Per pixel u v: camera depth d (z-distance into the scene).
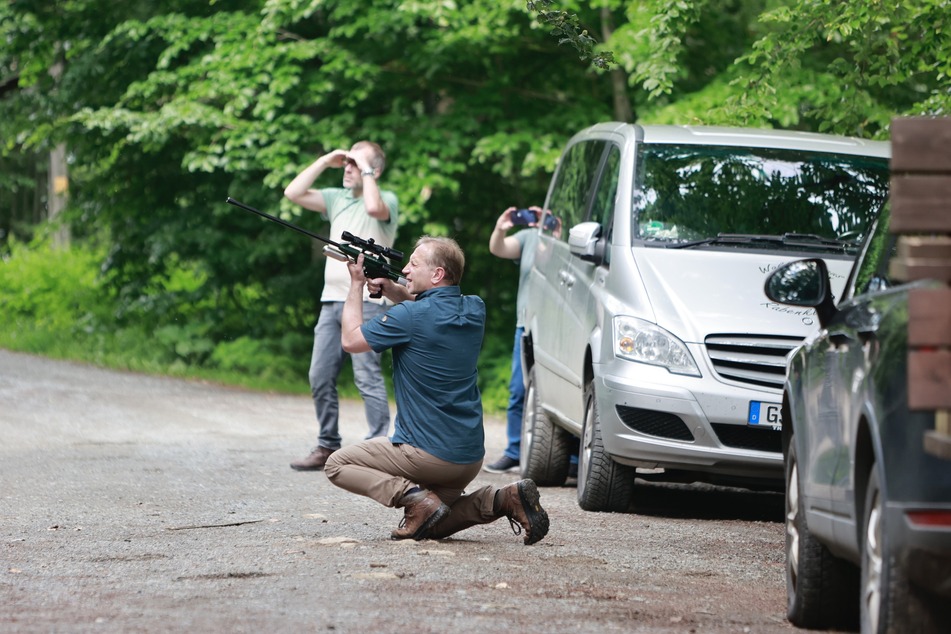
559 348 15.87
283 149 28.62
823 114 18.67
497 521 13.11
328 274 16.95
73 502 13.96
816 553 8.30
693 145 15.35
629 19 26.28
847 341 7.70
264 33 29.28
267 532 11.98
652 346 13.45
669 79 18.97
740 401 13.14
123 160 34.12
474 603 8.85
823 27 17.97
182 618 8.20
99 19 33.31
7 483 15.41
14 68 35.59
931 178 5.95
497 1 27.27
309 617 8.25
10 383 28.17
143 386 29.00
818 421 8.19
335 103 30.91
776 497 16.81
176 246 33.28
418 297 11.70
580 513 14.00
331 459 11.55
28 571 9.98
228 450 19.19
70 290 40.97
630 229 14.45
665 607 9.01
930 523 6.17
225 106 29.84
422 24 30.38
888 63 17.83
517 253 18.91
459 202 33.12
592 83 31.19
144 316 35.41
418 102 31.88
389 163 29.41
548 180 33.19
